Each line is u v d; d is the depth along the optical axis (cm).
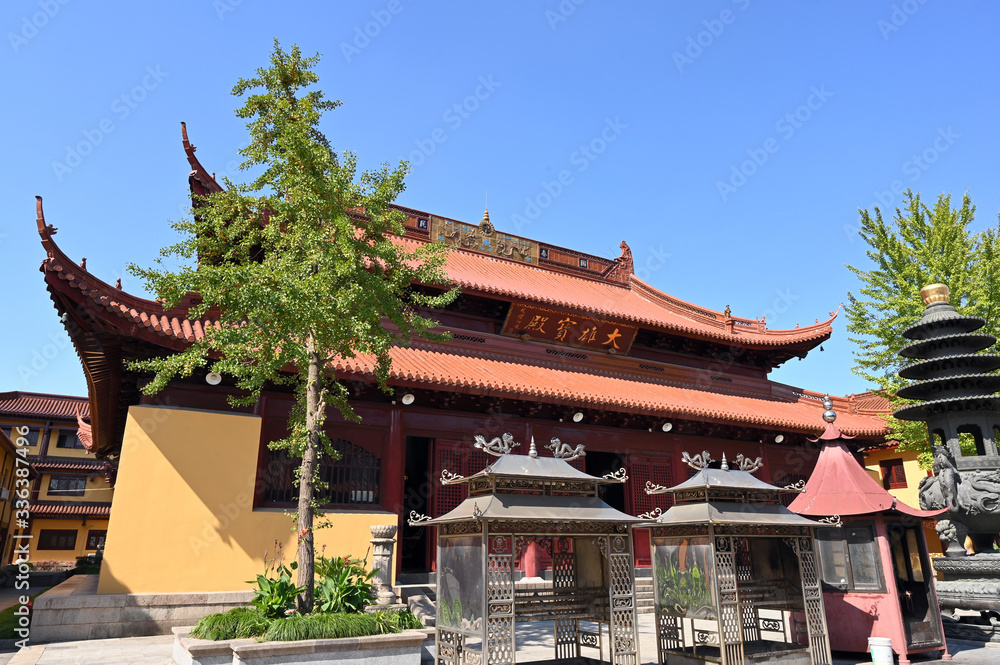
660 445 2491
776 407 2820
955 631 1488
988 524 1504
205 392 1711
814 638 1112
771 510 1159
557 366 2539
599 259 3459
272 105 1302
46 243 1337
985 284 2327
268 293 1084
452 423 2097
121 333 1480
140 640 1305
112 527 1409
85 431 3775
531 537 1037
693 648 1110
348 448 1898
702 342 2967
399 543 1884
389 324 2264
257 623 1013
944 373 1630
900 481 3119
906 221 2578
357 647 978
